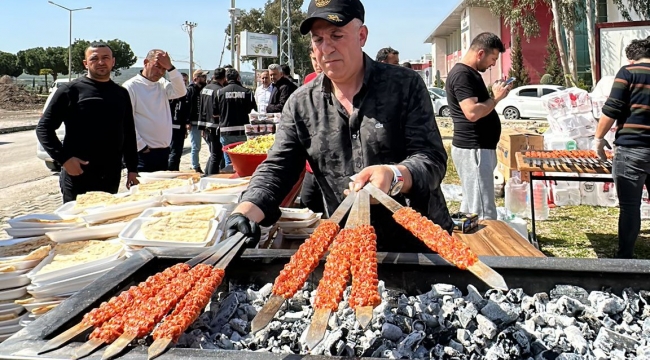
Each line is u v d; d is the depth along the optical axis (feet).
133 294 3.71
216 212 6.68
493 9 82.99
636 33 23.44
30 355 2.96
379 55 16.75
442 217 5.72
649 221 17.90
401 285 4.52
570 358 3.56
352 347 3.70
